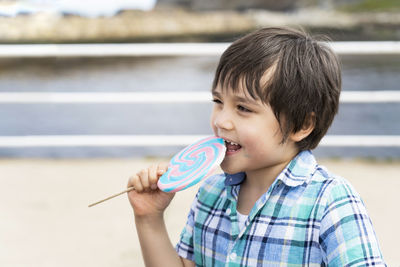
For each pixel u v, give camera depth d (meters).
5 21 12.34
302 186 1.26
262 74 1.22
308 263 1.21
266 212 1.26
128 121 6.64
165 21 14.83
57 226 3.15
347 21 14.14
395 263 2.65
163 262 1.43
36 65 11.03
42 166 4.29
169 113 7.04
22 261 2.75
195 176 1.25
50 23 13.03
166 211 3.25
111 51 4.03
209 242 1.36
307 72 1.25
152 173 1.36
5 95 4.12
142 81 9.37
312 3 15.17
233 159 1.29
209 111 7.12
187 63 10.99
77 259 2.77
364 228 1.19
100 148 5.08
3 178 3.97
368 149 5.21
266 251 1.24
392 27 13.86
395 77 9.02
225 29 15.02
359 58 10.70
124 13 14.61
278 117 1.24
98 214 3.30
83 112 7.13
